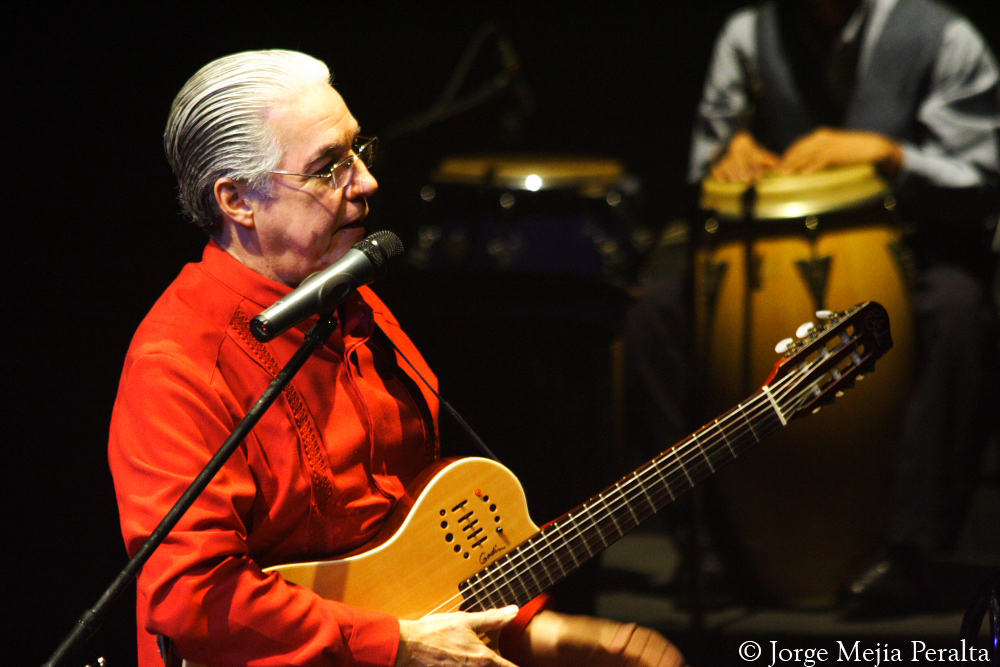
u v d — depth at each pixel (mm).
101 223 12188
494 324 8078
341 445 4809
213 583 4336
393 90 17281
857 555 8703
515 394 7559
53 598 7148
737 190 8469
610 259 12719
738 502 8719
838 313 5223
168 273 11422
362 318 5070
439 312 8531
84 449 7402
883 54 10203
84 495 7348
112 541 7273
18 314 9234
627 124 17797
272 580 4477
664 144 17781
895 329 8320
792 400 5082
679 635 8352
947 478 8906
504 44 13727
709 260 8570
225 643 4363
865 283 8164
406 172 16516
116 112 12977
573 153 17922
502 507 5051
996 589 4836
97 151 12719
